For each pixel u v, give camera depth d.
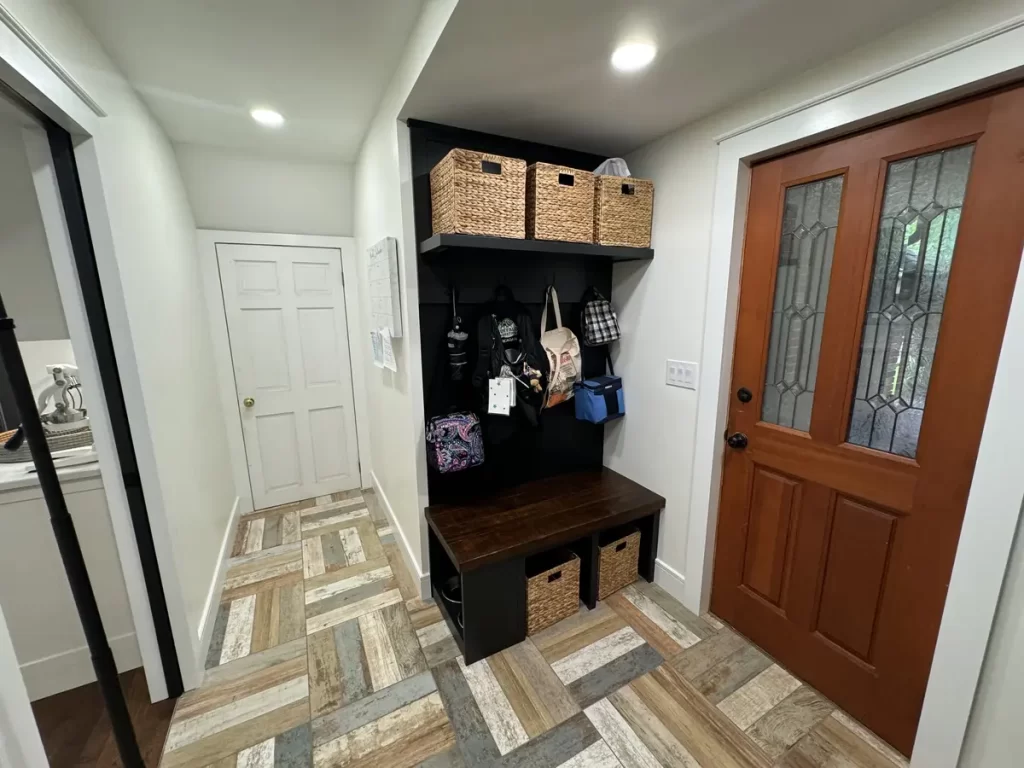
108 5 1.24
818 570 1.53
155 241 1.77
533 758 1.36
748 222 1.63
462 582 1.64
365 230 2.53
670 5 1.04
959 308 1.14
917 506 1.26
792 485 1.59
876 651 1.40
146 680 1.62
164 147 2.07
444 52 1.23
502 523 1.88
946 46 1.05
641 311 2.09
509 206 1.64
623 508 2.00
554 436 2.33
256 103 1.89
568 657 1.74
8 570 1.50
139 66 1.56
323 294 3.05
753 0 1.02
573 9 1.05
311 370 3.11
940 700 1.21
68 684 1.63
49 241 1.25
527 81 1.40
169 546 1.52
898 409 1.30
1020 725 1.08
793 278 1.52
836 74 1.28
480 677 1.65
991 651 1.11
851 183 1.32
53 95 1.08
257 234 2.79
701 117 1.68
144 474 1.45
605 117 1.68
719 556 1.90
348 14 1.33
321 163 2.68
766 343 1.62
